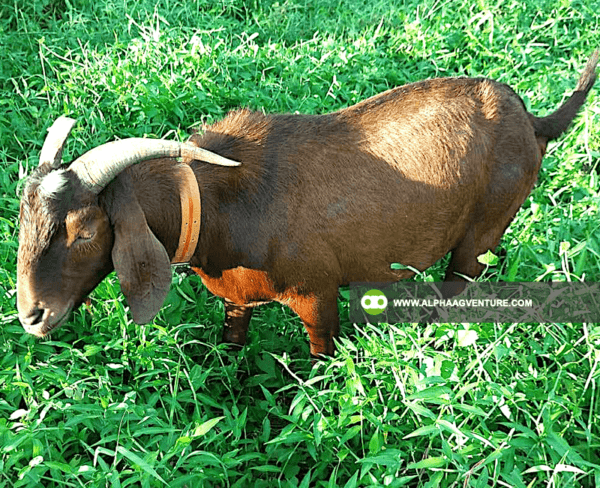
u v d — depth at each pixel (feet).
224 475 10.50
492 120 13.08
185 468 10.50
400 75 22.40
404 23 25.50
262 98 19.92
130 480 9.61
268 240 11.81
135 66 20.98
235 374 13.43
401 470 11.12
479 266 14.37
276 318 14.85
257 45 23.17
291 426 10.61
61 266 9.97
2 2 26.03
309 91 20.88
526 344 12.58
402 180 12.43
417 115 12.71
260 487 10.97
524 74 22.79
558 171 18.19
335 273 12.56
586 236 15.11
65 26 24.98
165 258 10.41
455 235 13.56
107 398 11.18
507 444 10.21
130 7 25.63
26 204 9.74
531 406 11.45
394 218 12.53
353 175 12.22
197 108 19.56
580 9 26.00
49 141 10.22
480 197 13.35
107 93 20.21
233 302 13.11
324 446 11.03
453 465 10.75
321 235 12.10
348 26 25.86
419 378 10.94
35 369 11.52
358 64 22.52
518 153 13.29
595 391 11.46
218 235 11.68
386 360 11.66
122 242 10.11
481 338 11.99
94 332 13.30
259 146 11.96
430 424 10.94
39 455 9.92
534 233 16.07
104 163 9.64
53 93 20.72
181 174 11.05
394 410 11.18
